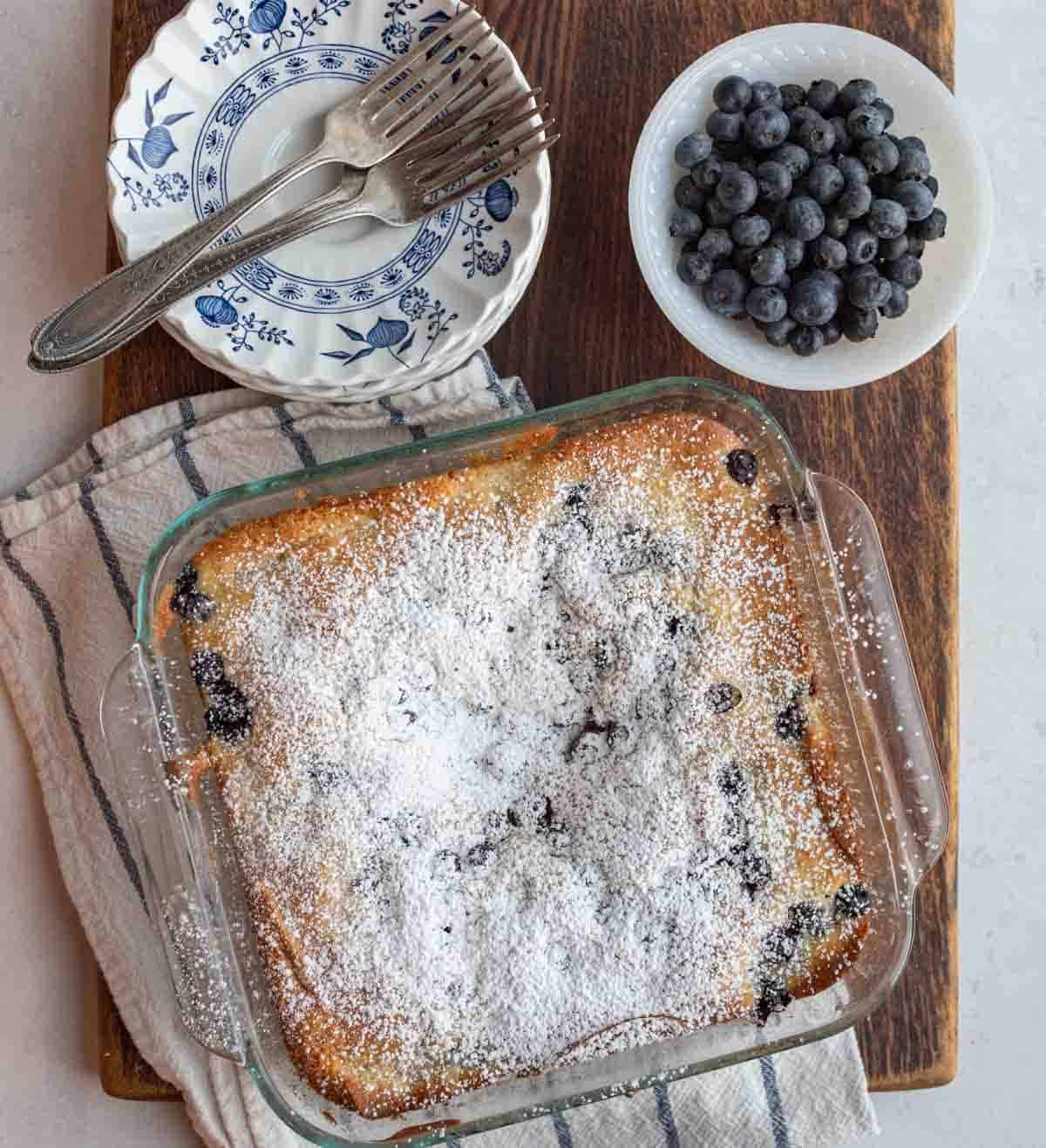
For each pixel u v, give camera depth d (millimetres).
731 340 604
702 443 583
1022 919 699
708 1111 602
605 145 623
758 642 580
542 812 581
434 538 576
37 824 634
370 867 572
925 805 591
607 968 569
